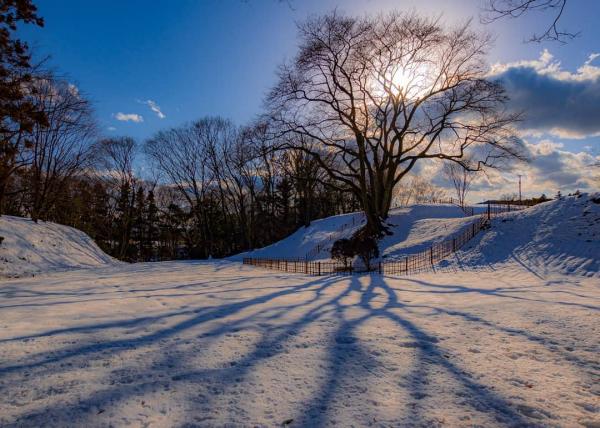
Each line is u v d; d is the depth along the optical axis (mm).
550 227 20750
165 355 5355
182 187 53312
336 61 29031
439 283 14773
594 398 3930
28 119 22656
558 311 8016
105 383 4359
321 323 7289
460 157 30797
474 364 4938
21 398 3959
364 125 33094
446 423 3426
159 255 66500
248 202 58625
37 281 18047
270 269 25578
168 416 3586
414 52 29234
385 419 3506
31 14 20562
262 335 6406
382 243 29203
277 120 30688
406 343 5816
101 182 51000
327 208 67000
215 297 11445
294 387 4246
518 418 3516
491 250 20797
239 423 3453
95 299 11109
